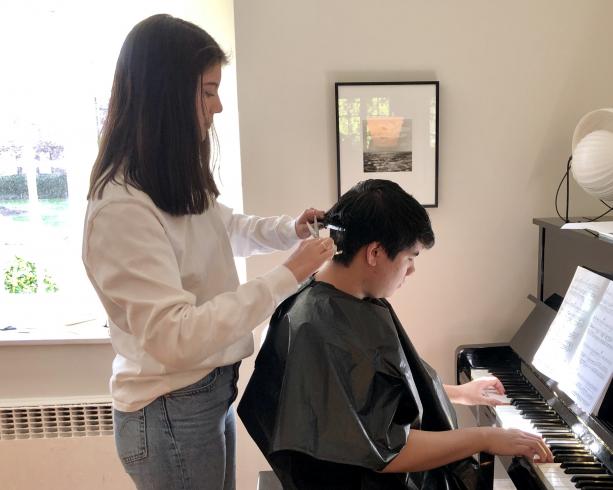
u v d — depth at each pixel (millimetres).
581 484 1024
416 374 1165
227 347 1051
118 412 1066
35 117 1955
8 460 1854
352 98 1672
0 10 1882
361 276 1081
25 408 1829
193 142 980
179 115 954
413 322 1833
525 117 1719
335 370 990
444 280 1806
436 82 1663
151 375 1011
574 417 1203
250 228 1392
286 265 998
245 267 1770
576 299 1294
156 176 954
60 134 1972
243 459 1863
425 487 1104
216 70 1013
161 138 951
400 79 1685
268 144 1710
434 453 1003
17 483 1873
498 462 1577
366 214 1028
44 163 1982
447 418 1153
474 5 1651
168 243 959
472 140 1729
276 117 1695
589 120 1510
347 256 1074
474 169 1745
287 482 985
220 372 1097
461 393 1395
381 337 1036
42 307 2033
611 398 1108
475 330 1838
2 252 2018
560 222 1581
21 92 1942
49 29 1908
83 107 1962
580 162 1413
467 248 1790
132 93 956
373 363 1007
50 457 1854
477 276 1806
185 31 963
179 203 980
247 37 1649
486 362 1622
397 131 1694
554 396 1311
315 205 1748
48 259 2029
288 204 1747
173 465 1046
